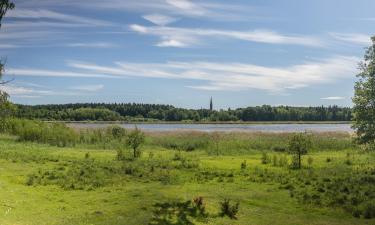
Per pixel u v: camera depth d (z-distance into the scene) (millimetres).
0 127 33906
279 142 39312
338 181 20219
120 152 28234
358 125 24125
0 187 17375
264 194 17547
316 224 13633
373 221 14008
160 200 16109
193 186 19047
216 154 33594
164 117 171500
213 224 13477
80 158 27906
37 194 16641
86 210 14602
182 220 13719
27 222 12891
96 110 156500
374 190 18016
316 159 29953
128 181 20062
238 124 140250
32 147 35344
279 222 13789
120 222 13312
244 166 25203
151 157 29094
